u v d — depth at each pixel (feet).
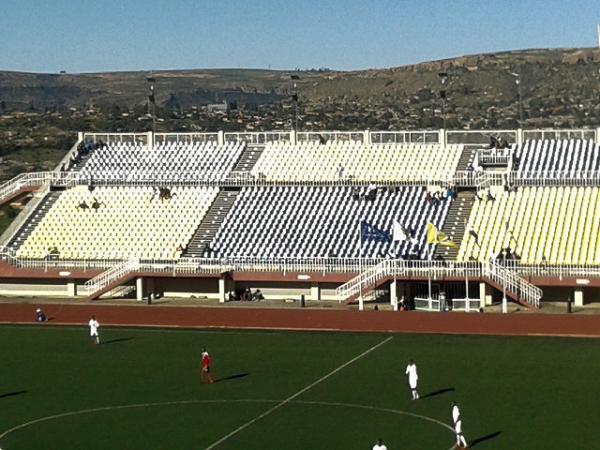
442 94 602.03
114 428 285.23
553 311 438.40
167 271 489.26
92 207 544.62
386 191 525.75
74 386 334.24
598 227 480.64
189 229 523.70
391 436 271.69
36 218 543.80
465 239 485.15
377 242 492.13
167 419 292.61
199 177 551.59
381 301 472.44
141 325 440.45
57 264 511.81
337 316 431.43
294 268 483.51
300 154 562.25
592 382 324.39
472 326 414.21
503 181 512.22
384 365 354.54
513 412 292.20
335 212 517.55
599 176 502.79
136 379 341.82
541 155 530.27
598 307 449.89
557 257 468.34
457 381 329.52
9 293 519.19
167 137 602.44
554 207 495.41
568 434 270.26
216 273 485.56
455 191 516.32
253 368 353.72
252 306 463.83
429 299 450.71
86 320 450.71
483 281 449.48
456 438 265.34
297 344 394.11
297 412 296.71
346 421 286.46
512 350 374.43
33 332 429.79
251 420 289.33
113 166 572.51
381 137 572.51
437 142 562.25
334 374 342.23
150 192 549.13
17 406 311.47
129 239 522.88
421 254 479.82
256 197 536.83
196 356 376.27
